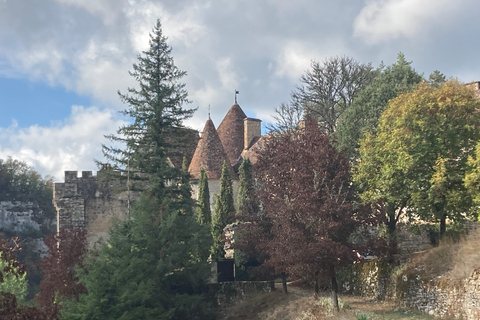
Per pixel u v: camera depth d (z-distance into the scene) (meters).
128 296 23.70
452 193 22.30
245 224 29.75
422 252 24.41
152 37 34.81
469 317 18.73
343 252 21.47
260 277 28.89
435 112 23.73
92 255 27.70
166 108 34.38
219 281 30.91
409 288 22.39
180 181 34.78
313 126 26.66
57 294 26.17
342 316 21.47
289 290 28.53
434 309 20.62
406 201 25.52
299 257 21.80
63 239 29.62
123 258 25.27
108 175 34.16
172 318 26.95
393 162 24.44
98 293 23.81
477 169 20.77
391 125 25.84
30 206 101.38
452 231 24.94
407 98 25.31
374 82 36.41
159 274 26.78
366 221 22.88
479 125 23.80
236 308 28.05
